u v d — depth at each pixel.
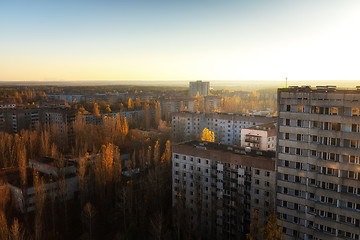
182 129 189.75
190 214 89.88
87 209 85.88
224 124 178.50
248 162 77.75
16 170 116.25
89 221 84.62
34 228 82.75
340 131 55.31
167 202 102.81
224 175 83.12
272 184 74.00
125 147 163.75
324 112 57.41
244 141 119.88
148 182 102.44
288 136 61.56
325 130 56.97
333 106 55.88
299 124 60.16
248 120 167.50
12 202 96.19
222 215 83.81
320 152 57.72
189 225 80.69
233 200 81.50
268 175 74.50
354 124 54.16
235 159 80.25
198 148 88.12
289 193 61.81
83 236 85.50
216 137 182.50
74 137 183.75
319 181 58.09
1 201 89.69
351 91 56.81
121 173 119.31
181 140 181.50
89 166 114.38
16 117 195.88
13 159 130.75
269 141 114.56
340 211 55.62
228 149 88.75
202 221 88.62
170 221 90.00
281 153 62.34
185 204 91.62
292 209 61.34
